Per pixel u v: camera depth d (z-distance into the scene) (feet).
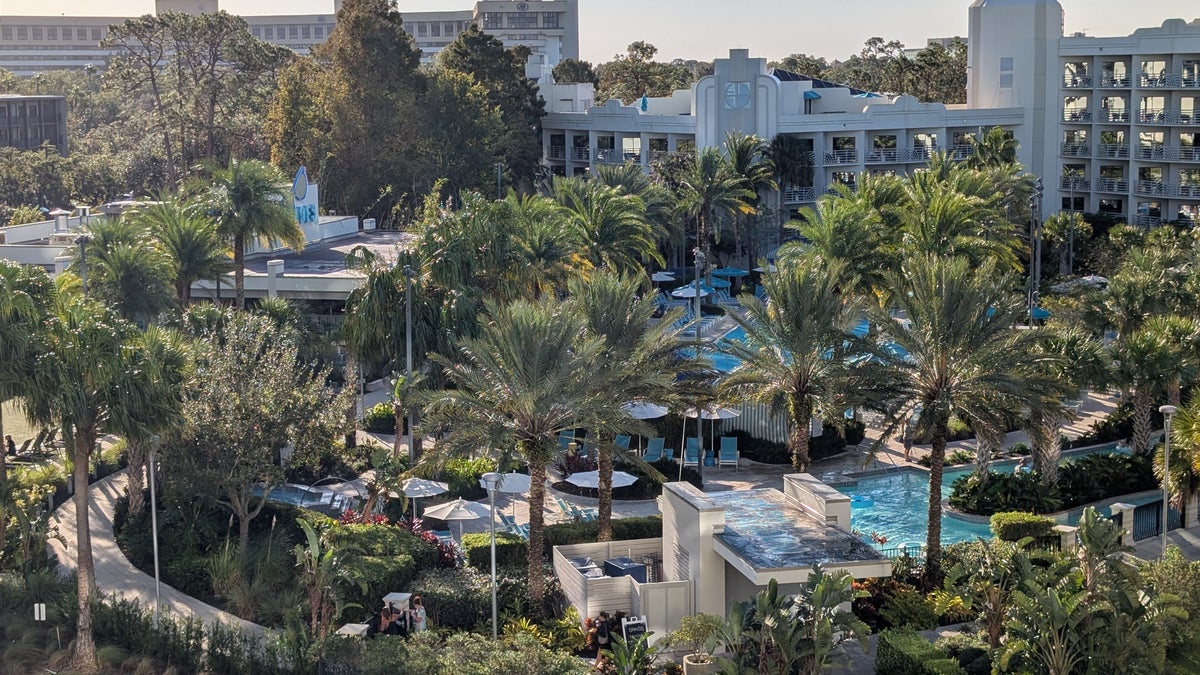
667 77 536.01
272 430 131.75
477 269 176.55
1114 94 341.21
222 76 407.03
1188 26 320.50
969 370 122.83
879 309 127.65
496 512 148.36
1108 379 151.12
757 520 118.21
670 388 127.13
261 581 122.31
